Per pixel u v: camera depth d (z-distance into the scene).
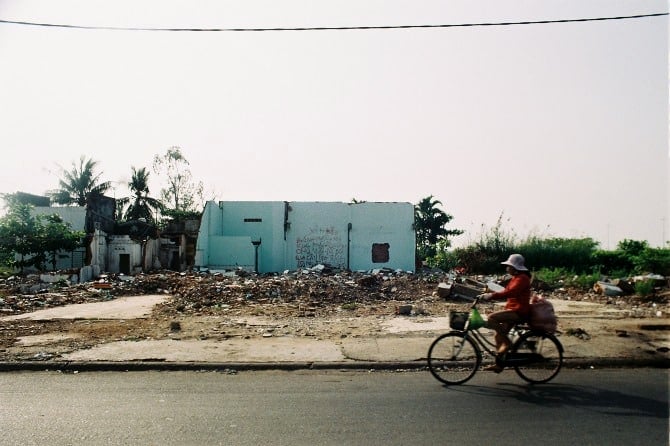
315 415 5.89
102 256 29.75
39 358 8.84
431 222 54.91
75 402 6.49
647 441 5.01
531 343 7.41
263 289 17.61
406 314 14.02
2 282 21.27
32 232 26.50
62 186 51.84
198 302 15.90
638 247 29.28
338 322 12.62
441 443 4.97
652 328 11.08
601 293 18.48
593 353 8.90
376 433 5.27
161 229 37.31
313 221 32.41
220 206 32.34
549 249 30.14
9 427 5.48
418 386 7.30
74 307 15.57
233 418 5.79
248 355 9.04
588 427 5.44
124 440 5.08
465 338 7.77
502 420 5.68
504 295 7.52
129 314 14.02
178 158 49.00
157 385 7.43
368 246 32.22
